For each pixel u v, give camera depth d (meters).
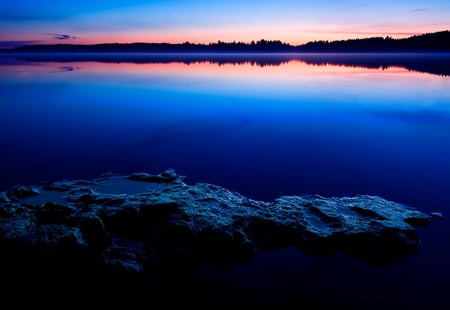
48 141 19.39
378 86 45.00
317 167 15.16
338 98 36.00
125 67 84.50
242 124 25.16
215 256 7.88
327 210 9.40
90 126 23.75
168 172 11.74
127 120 26.08
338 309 6.63
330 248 8.20
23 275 6.48
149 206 8.30
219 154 17.41
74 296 6.48
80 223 7.29
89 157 16.36
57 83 47.19
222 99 36.47
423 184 12.91
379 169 14.86
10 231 6.76
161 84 48.50
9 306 6.10
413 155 17.09
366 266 7.77
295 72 71.31
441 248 8.30
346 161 16.09
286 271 7.60
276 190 12.20
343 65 97.06
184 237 8.00
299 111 29.75
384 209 9.78
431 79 52.44
